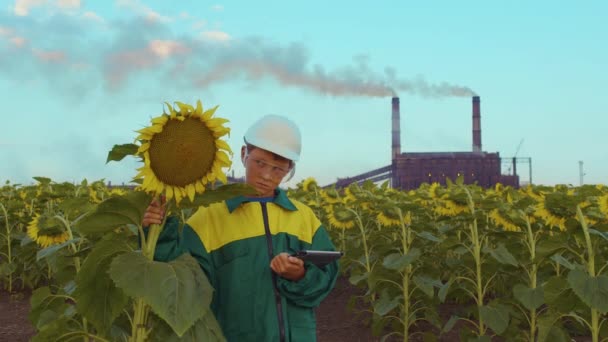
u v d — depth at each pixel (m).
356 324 7.64
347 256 7.81
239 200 2.88
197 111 2.23
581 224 4.37
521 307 6.04
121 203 2.33
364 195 7.18
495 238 6.54
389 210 6.70
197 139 2.23
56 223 5.04
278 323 2.75
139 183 2.32
